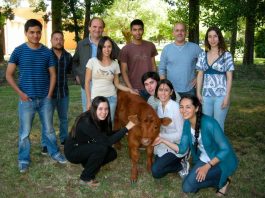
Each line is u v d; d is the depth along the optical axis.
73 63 5.50
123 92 5.31
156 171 4.55
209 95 4.90
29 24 4.50
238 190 4.40
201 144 4.24
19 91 4.60
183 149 4.38
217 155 4.06
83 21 18.61
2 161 5.24
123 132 4.39
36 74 4.66
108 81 5.02
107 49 4.82
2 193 4.32
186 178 4.33
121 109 5.20
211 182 4.27
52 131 5.05
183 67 5.40
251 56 18.66
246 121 7.41
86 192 4.38
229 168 4.16
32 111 4.76
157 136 4.48
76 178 4.76
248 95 10.52
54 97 5.35
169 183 4.61
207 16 7.84
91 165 4.46
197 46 5.46
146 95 5.73
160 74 5.61
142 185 4.55
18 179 4.69
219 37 4.78
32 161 5.25
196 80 5.32
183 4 16.52
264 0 6.29
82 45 5.31
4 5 22.70
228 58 4.79
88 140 4.53
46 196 4.29
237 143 6.05
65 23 17.47
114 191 4.41
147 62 5.70
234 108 8.65
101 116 4.34
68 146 4.61
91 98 5.06
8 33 34.31
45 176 4.80
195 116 4.18
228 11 6.57
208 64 4.88
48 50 4.76
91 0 16.03
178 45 5.45
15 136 6.39
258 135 6.44
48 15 18.73
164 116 4.77
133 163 4.64
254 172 4.90
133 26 5.59
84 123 4.40
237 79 14.54
